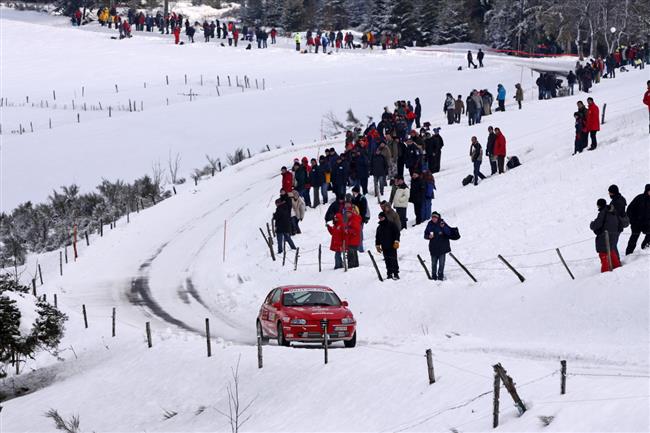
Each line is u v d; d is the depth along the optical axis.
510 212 69.75
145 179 115.56
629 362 37.59
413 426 30.25
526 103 129.62
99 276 84.06
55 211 108.00
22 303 57.22
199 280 79.31
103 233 100.62
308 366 40.72
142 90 183.75
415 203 75.19
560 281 49.94
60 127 154.12
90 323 66.06
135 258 89.81
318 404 36.41
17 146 143.38
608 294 45.62
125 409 45.88
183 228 98.25
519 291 50.91
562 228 62.00
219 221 98.31
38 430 45.69
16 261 97.44
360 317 57.56
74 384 52.84
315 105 155.62
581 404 25.94
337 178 85.56
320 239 80.88
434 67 192.75
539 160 84.12
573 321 45.31
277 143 135.12
